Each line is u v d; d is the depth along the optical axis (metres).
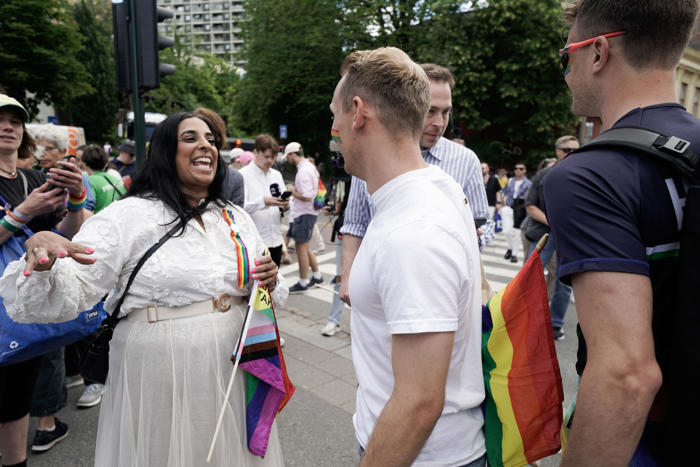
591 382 0.85
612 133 0.96
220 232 1.84
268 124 26.81
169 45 4.75
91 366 1.77
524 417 1.16
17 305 1.41
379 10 20.22
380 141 1.10
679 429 0.91
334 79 22.58
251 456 1.84
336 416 3.06
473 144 21.38
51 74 21.64
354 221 2.34
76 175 2.14
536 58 18.02
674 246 0.92
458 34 18.72
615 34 0.98
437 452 1.11
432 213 1.00
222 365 1.73
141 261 1.65
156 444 1.65
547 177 0.99
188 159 1.78
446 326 0.94
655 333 0.96
